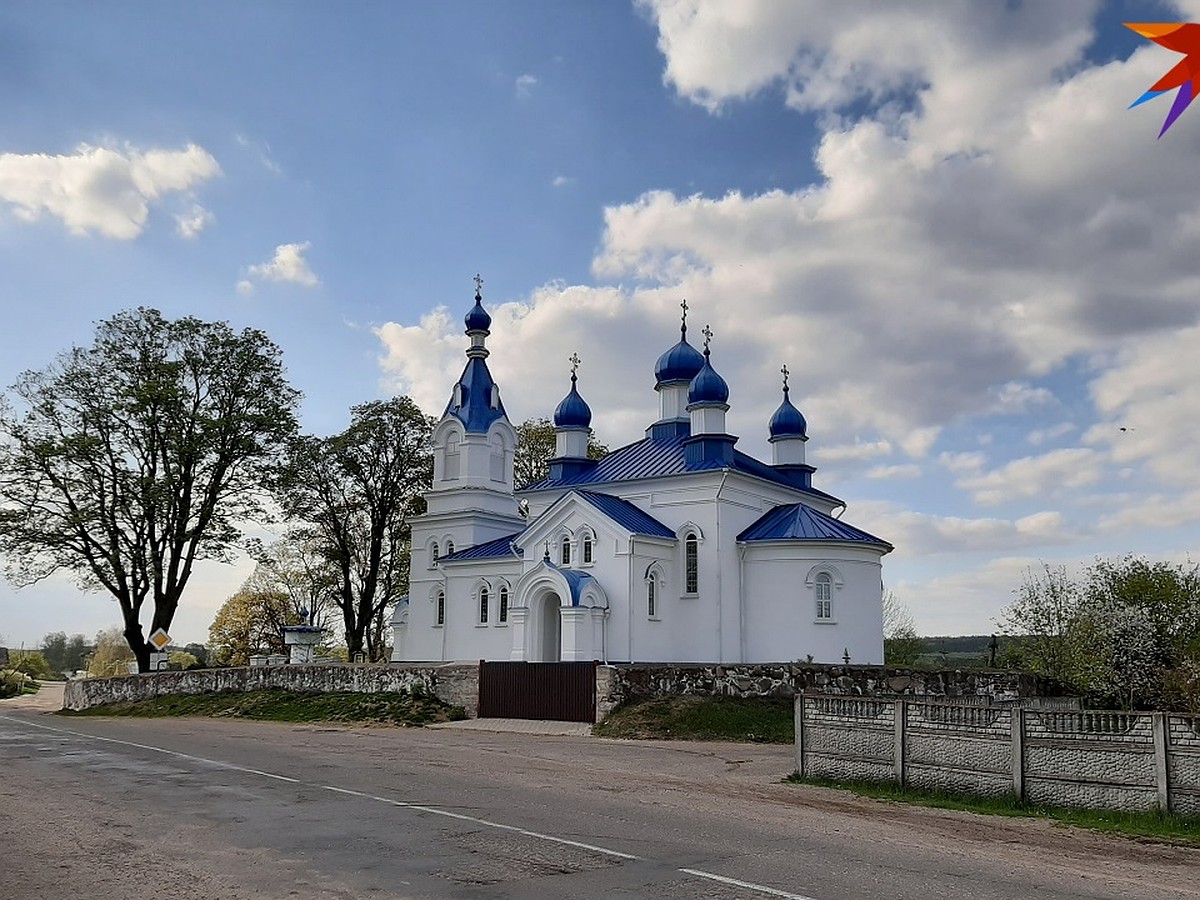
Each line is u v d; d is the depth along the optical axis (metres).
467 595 49.78
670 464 45.75
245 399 54.50
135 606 51.38
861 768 19.16
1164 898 10.57
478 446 53.91
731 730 30.14
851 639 40.62
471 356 56.22
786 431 53.44
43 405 49.88
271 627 82.25
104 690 48.25
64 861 11.34
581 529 42.28
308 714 36.69
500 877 10.61
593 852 11.96
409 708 35.16
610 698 31.70
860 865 11.66
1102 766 15.95
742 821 14.68
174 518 51.91
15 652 120.38
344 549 63.75
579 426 51.75
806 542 41.22
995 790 17.09
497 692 34.41
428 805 15.43
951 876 11.23
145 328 52.31
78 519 48.84
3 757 22.22
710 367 45.91
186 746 24.94
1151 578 33.88
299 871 10.83
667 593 42.66
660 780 19.81
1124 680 31.38
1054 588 38.53
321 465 62.59
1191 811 14.97
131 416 50.34
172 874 10.70
